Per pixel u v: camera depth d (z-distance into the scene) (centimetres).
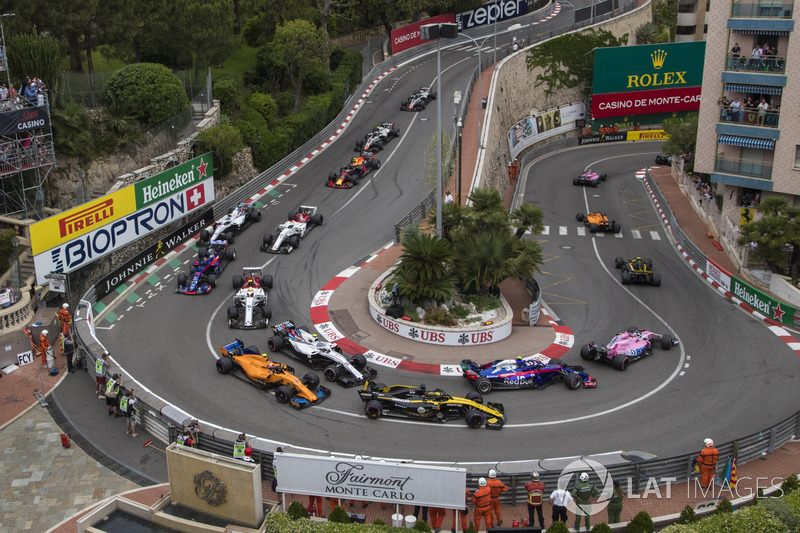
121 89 5159
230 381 3381
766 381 3497
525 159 7662
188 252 4766
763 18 4906
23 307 3709
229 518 2334
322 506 2553
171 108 5297
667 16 11281
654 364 3638
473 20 9831
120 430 3059
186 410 3133
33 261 4103
